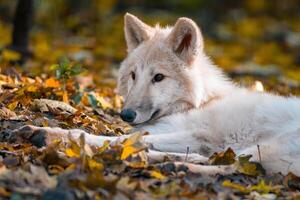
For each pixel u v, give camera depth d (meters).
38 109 8.45
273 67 19.56
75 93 9.55
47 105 8.47
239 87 9.15
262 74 17.81
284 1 33.19
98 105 9.64
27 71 12.02
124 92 9.03
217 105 8.22
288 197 6.31
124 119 8.27
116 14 27.20
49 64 13.91
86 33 22.41
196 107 8.52
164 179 6.29
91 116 8.77
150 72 8.52
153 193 5.94
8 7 24.52
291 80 16.14
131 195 5.78
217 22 30.09
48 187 5.79
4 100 8.60
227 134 7.97
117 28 23.95
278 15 32.75
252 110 8.03
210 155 7.90
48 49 16.33
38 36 20.03
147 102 8.38
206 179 6.52
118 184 5.92
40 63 13.82
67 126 7.95
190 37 8.55
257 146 7.07
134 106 8.30
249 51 24.23
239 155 7.27
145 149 7.01
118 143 7.00
